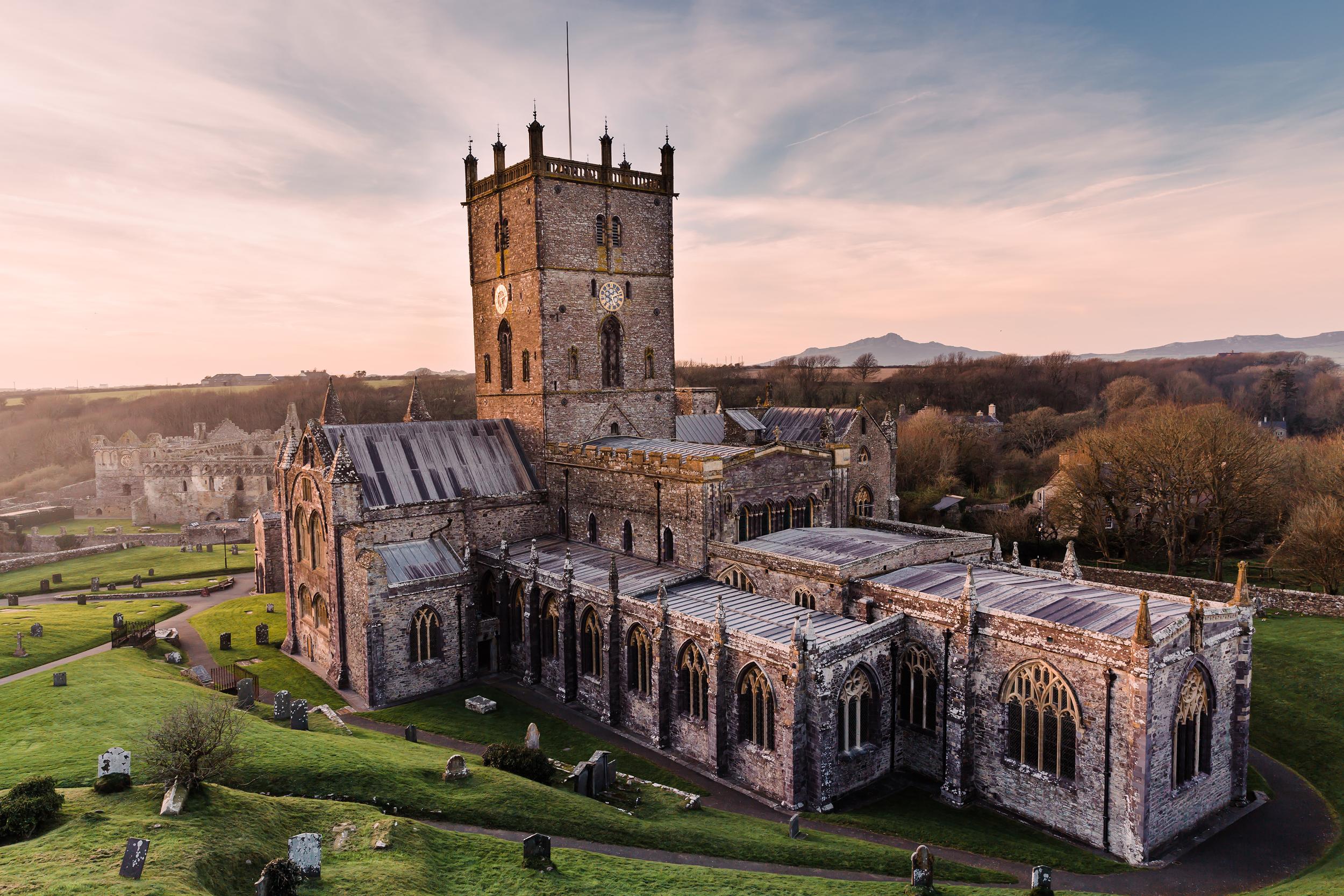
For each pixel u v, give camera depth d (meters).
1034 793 45.88
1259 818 46.25
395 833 35.03
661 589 56.34
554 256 79.38
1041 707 45.50
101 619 87.75
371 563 64.25
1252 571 107.31
